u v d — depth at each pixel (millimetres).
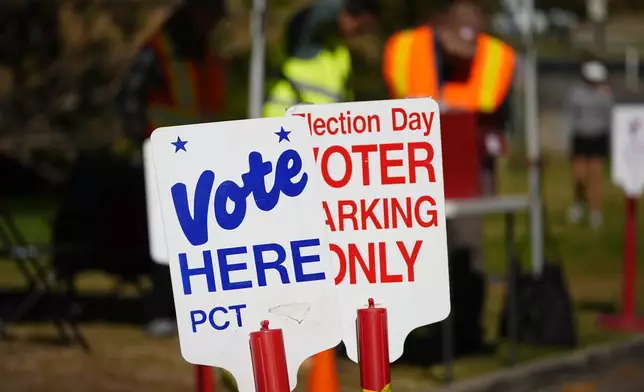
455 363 10617
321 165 5570
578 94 22484
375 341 5082
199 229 5191
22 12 20406
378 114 5574
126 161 12688
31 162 20719
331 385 6949
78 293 14195
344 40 11859
